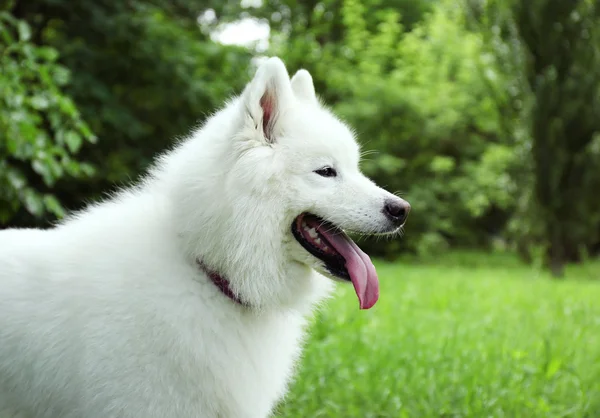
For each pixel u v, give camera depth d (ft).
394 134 65.00
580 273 52.70
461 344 20.62
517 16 49.32
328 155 10.11
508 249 78.79
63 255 9.55
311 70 62.85
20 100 20.24
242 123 9.46
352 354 18.95
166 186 10.11
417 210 62.80
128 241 9.58
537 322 24.89
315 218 10.28
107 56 40.37
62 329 9.14
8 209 22.79
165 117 44.83
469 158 73.00
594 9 47.42
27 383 9.23
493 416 14.55
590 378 17.24
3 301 9.28
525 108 50.26
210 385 9.21
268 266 9.51
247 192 9.30
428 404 15.31
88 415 9.04
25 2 38.32
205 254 9.43
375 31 77.71
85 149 40.55
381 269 47.91
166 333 9.03
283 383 10.69
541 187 49.96
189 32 49.47
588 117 48.03
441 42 68.80
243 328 9.64
